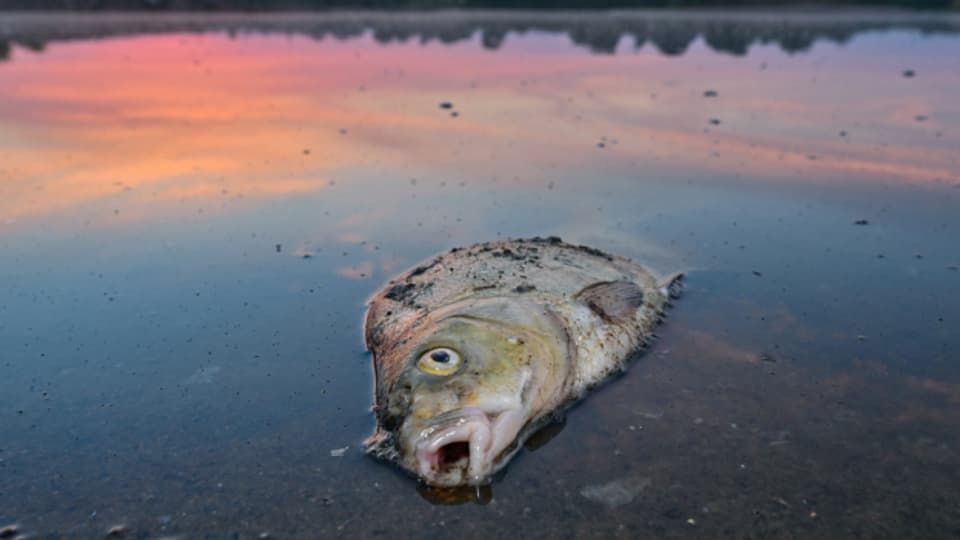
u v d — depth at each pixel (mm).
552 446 289
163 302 403
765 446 282
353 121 808
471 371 301
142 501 254
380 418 301
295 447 284
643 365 350
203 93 947
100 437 289
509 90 982
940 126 757
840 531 237
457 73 1111
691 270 448
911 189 577
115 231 500
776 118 812
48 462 273
